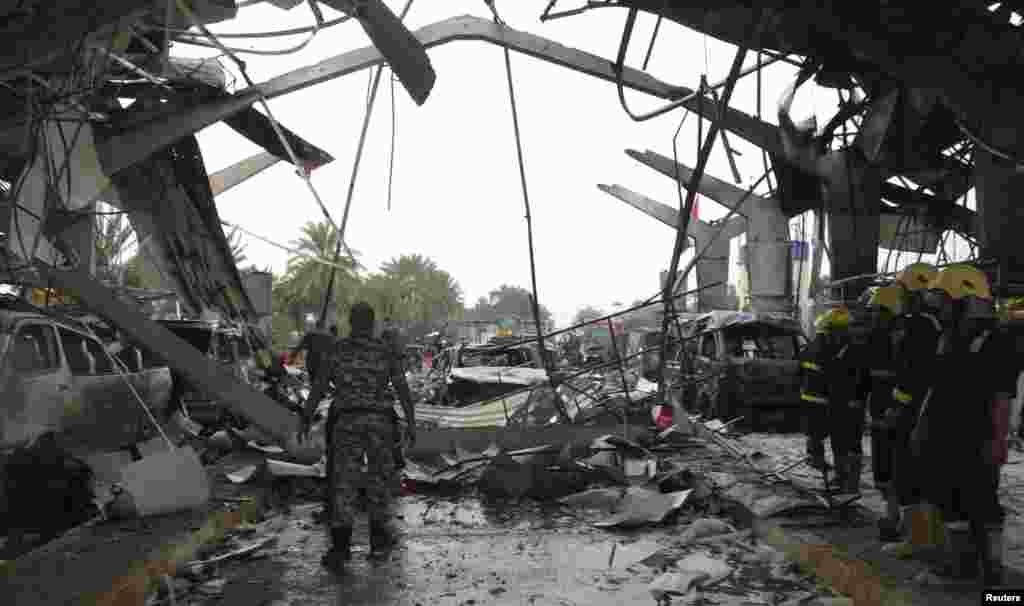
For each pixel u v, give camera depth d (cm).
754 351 1527
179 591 498
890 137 1089
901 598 414
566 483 805
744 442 1196
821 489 745
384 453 581
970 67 799
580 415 1126
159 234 1383
